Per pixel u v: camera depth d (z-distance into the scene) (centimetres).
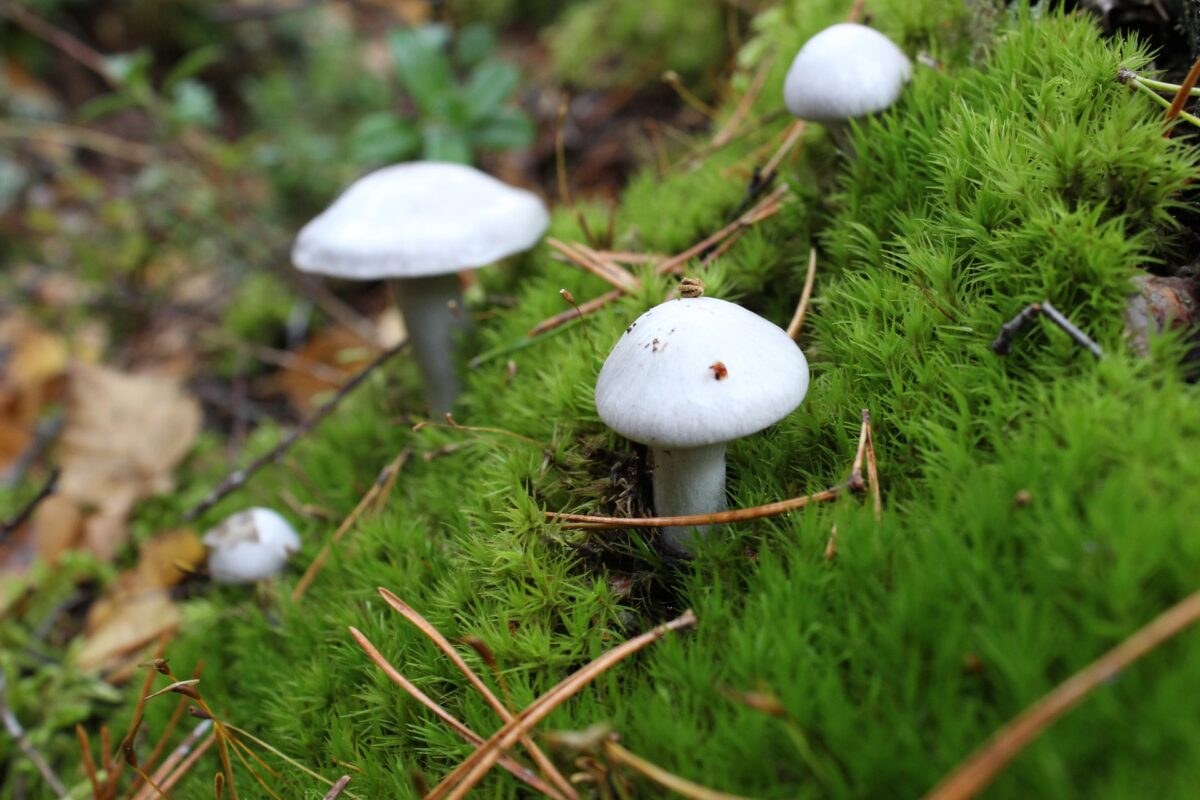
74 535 33
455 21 50
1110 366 17
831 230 24
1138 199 19
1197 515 15
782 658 16
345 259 25
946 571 16
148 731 25
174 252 49
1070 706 14
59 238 51
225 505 31
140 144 56
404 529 24
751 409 17
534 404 24
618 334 23
